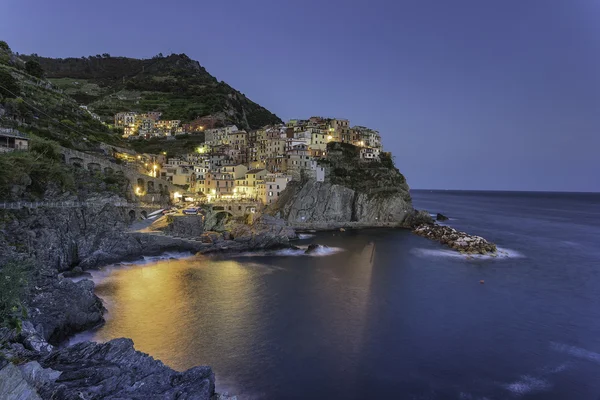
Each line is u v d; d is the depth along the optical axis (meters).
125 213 82.00
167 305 50.22
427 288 61.25
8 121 80.19
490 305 54.09
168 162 127.88
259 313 48.97
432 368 36.66
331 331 44.22
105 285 57.06
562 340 43.28
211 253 79.44
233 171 129.00
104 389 24.02
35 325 33.12
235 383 33.06
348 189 132.88
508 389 33.53
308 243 97.25
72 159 81.19
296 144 140.62
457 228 134.88
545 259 83.44
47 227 59.16
